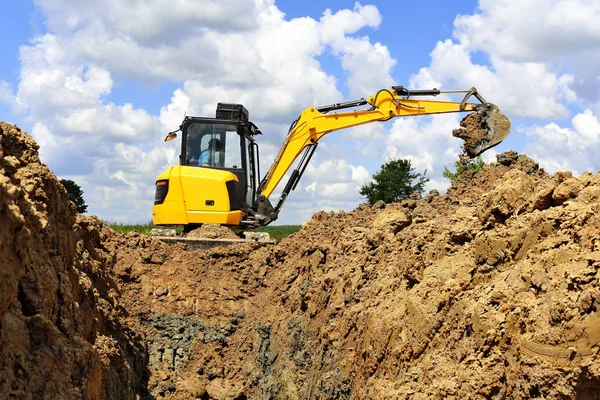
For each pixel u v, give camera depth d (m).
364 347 10.16
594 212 7.10
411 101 18.22
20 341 6.03
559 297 6.55
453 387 7.19
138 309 15.89
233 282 16.70
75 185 30.77
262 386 14.20
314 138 19.08
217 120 18.72
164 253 17.02
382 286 10.84
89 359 7.23
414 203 15.58
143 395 12.25
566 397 5.98
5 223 5.95
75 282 8.08
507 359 6.91
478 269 8.45
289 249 17.02
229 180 18.16
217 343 15.57
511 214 8.61
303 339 13.43
